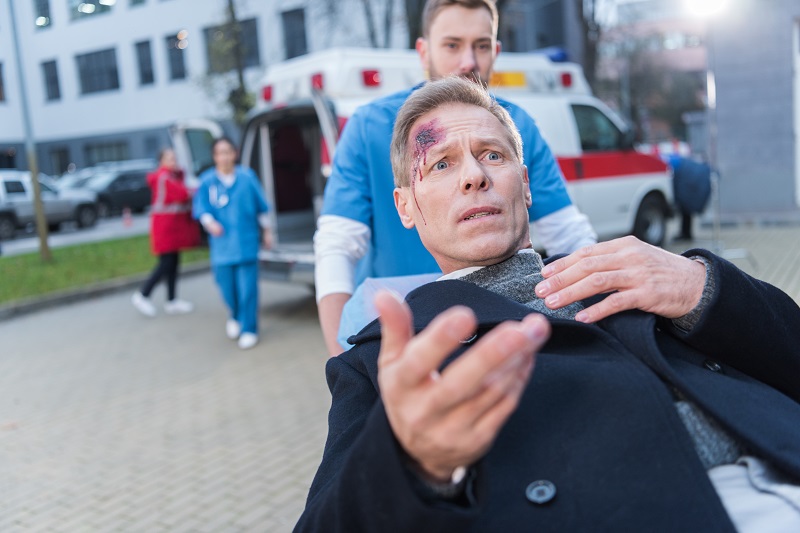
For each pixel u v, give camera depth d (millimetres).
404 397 866
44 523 3520
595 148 8594
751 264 8375
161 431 4598
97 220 19969
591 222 8414
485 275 1457
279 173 8344
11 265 11797
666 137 43938
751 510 1153
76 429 4742
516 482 1124
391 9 14898
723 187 12523
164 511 3557
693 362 1335
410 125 1559
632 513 1084
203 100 24000
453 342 826
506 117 1567
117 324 7879
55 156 27375
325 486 1211
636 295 1305
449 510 909
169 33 18266
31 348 7074
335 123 6191
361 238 2219
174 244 8047
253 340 6496
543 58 8148
